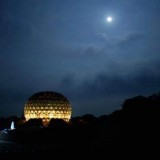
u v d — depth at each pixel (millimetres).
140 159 39781
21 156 51344
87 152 49406
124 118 66312
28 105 121438
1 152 58188
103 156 44625
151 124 57531
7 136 96500
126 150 45656
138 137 52812
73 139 76312
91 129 74500
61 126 86188
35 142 83750
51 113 118125
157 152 42219
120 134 59406
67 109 121688
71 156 47812
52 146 69750
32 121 113062
